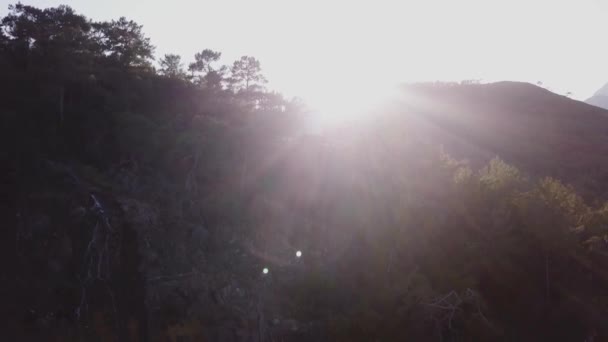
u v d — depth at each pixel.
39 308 18.80
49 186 22.55
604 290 22.95
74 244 20.48
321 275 21.20
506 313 22.38
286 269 21.86
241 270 21.11
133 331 18.62
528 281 23.11
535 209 23.78
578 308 21.80
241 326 19.05
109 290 19.56
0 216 21.11
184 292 19.52
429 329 19.58
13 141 24.34
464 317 20.05
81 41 33.31
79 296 19.28
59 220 21.11
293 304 20.44
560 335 21.78
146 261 20.00
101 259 20.12
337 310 20.36
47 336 18.11
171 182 24.88
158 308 18.98
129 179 23.88
